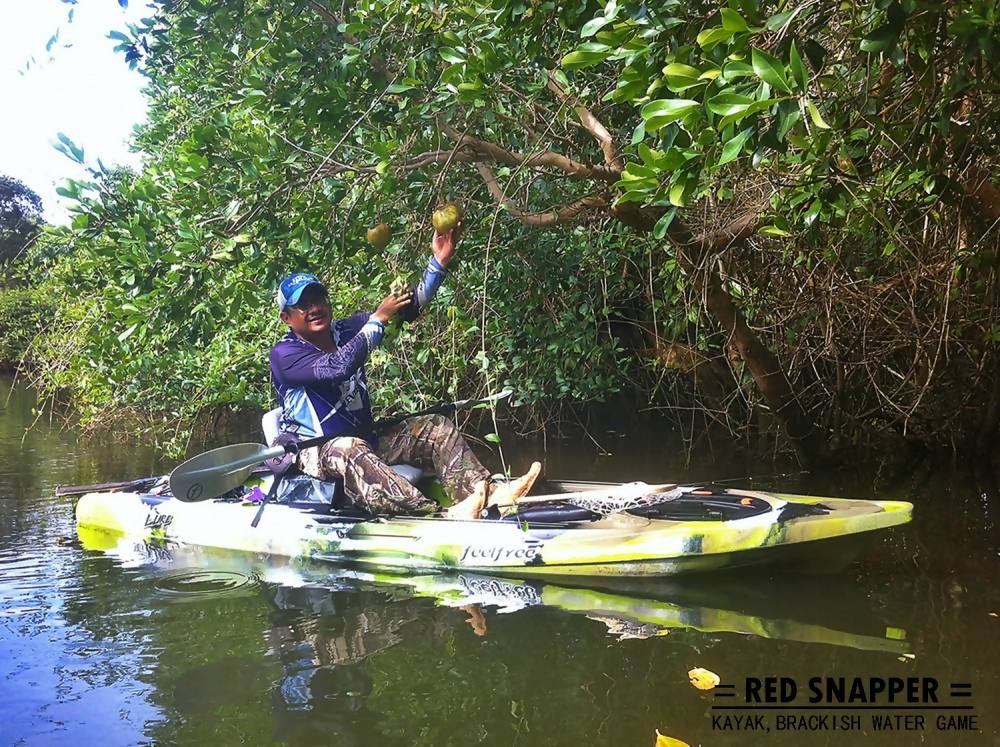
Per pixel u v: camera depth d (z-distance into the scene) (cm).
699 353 587
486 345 554
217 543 374
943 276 439
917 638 244
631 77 224
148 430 736
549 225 427
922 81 259
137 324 349
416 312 354
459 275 492
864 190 312
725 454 594
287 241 366
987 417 522
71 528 415
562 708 209
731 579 303
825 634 249
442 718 204
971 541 342
